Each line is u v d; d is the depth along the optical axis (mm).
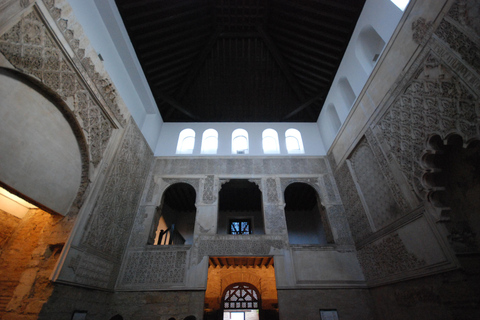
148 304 4914
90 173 4297
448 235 3418
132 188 5797
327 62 6488
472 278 3154
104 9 4629
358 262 5508
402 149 4137
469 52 2895
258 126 8062
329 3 5340
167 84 7242
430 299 3621
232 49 7129
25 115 3197
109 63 4969
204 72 7469
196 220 6023
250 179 6777
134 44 5613
